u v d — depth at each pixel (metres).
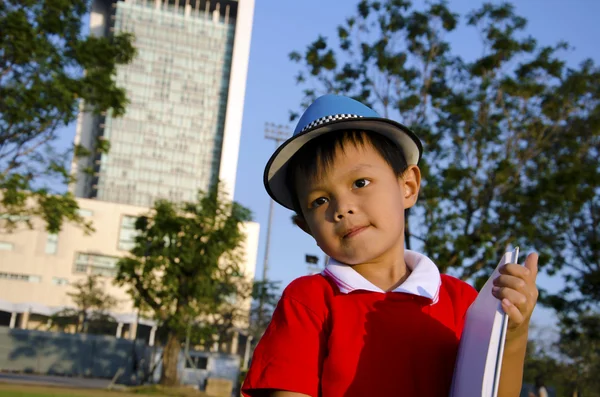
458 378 1.21
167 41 105.94
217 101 105.38
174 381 25.47
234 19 109.94
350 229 1.33
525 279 1.19
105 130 101.25
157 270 24.58
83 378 33.75
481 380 1.14
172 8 107.19
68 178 15.38
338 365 1.29
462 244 13.27
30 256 61.44
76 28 14.52
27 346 34.62
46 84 13.78
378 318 1.32
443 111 14.60
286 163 1.44
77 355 34.91
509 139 14.70
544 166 14.70
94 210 63.00
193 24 107.25
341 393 1.28
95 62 14.77
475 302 1.28
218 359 30.80
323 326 1.34
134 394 22.02
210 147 103.62
